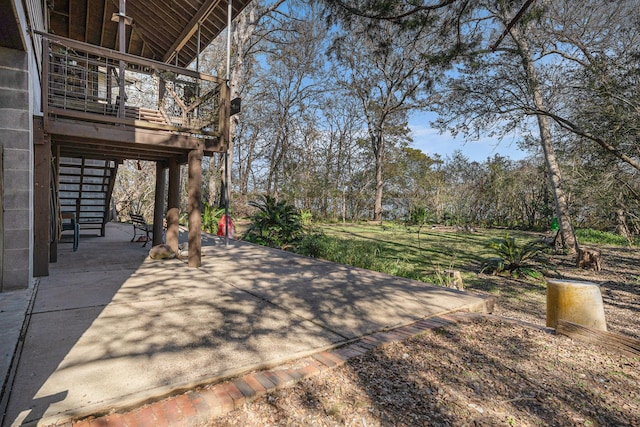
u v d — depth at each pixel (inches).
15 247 150.2
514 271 325.1
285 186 965.2
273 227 390.6
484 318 139.3
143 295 147.9
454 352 105.2
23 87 149.9
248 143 1072.2
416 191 1075.3
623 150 306.2
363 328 118.1
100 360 87.2
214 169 778.2
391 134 1167.0
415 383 86.4
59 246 287.3
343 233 663.1
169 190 261.3
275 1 646.5
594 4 285.6
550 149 460.4
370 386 83.9
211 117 221.1
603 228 736.3
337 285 178.2
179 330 109.3
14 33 132.3
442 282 259.4
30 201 154.0
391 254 413.7
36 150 172.7
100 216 397.1
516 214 989.2
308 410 73.8
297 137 1098.1
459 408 77.1
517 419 74.1
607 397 84.0
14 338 99.2
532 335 122.7
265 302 143.7
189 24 268.7
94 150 232.2
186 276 188.1
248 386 78.9
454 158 1029.2
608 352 110.1
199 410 69.8
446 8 244.2
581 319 130.0
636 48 272.2
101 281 170.7
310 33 769.6
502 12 258.1
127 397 71.3
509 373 94.2
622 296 267.4
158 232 276.5
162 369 83.6
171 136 203.6
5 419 62.7
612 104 281.1
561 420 74.4
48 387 74.0
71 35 328.2
